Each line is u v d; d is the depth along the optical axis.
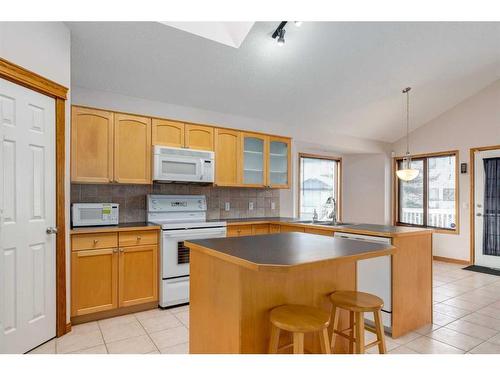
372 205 6.52
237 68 3.58
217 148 4.04
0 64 2.04
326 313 1.65
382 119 5.46
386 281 2.70
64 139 2.59
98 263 2.93
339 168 6.58
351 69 3.90
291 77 3.88
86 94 3.41
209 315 1.84
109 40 2.89
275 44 3.28
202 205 4.12
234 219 4.39
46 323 2.43
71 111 3.06
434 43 3.67
